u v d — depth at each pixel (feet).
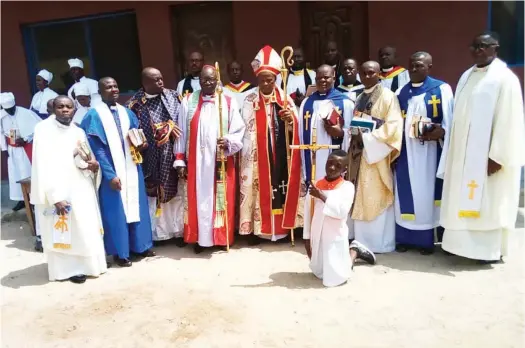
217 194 16.92
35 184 14.37
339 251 13.69
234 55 25.66
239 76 21.77
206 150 16.61
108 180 15.55
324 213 13.16
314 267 14.28
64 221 14.71
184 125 17.06
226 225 16.92
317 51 24.76
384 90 15.48
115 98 15.83
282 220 17.37
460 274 14.35
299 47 23.86
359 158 15.88
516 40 23.02
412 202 15.67
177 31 26.02
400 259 15.75
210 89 16.60
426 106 15.21
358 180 15.98
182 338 11.39
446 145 15.03
